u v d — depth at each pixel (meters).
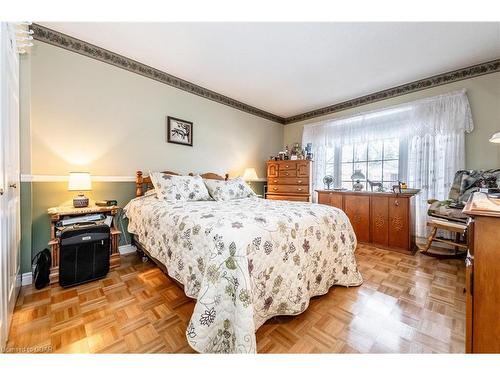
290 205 2.13
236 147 3.99
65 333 1.26
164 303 1.58
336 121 3.98
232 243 1.14
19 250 1.77
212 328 1.07
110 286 1.83
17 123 1.65
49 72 2.12
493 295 0.79
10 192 1.35
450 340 1.22
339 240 1.85
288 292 1.36
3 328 1.11
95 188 2.43
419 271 2.16
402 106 3.20
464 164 2.71
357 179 3.44
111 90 2.52
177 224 1.55
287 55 2.48
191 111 3.29
